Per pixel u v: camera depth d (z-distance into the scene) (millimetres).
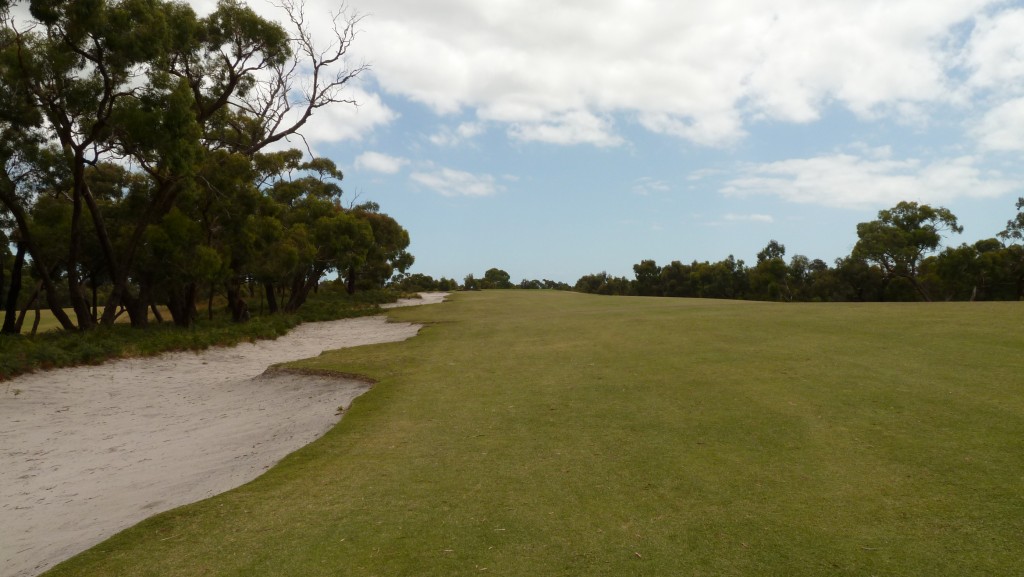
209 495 7422
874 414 8461
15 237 27031
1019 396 8773
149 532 5879
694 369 12539
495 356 16797
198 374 19547
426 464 7555
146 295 28500
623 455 7492
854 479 6293
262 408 13789
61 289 54031
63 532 6918
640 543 5141
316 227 40625
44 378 17062
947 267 57938
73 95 20719
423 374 14492
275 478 7359
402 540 5359
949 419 7996
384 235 55656
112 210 28016
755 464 6914
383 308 47719
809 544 4965
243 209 29641
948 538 4938
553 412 9875
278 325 30547
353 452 8344
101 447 11445
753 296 82812
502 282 123562
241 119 32562
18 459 10828
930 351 12477
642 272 96375
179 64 26094
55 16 19188
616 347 16578
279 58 28375
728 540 5113
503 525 5602
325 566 4934
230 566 5031
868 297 70438
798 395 9781
